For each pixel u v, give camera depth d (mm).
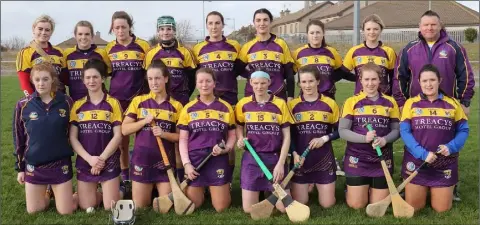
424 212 4863
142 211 4891
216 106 5031
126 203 4512
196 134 4969
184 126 5008
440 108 4793
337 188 5781
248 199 4859
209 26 5734
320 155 5051
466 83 5230
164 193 5059
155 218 4699
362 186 4992
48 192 5168
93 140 4938
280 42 5770
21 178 4863
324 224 4492
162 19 5594
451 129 4785
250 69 5773
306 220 4578
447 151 4648
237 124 5145
